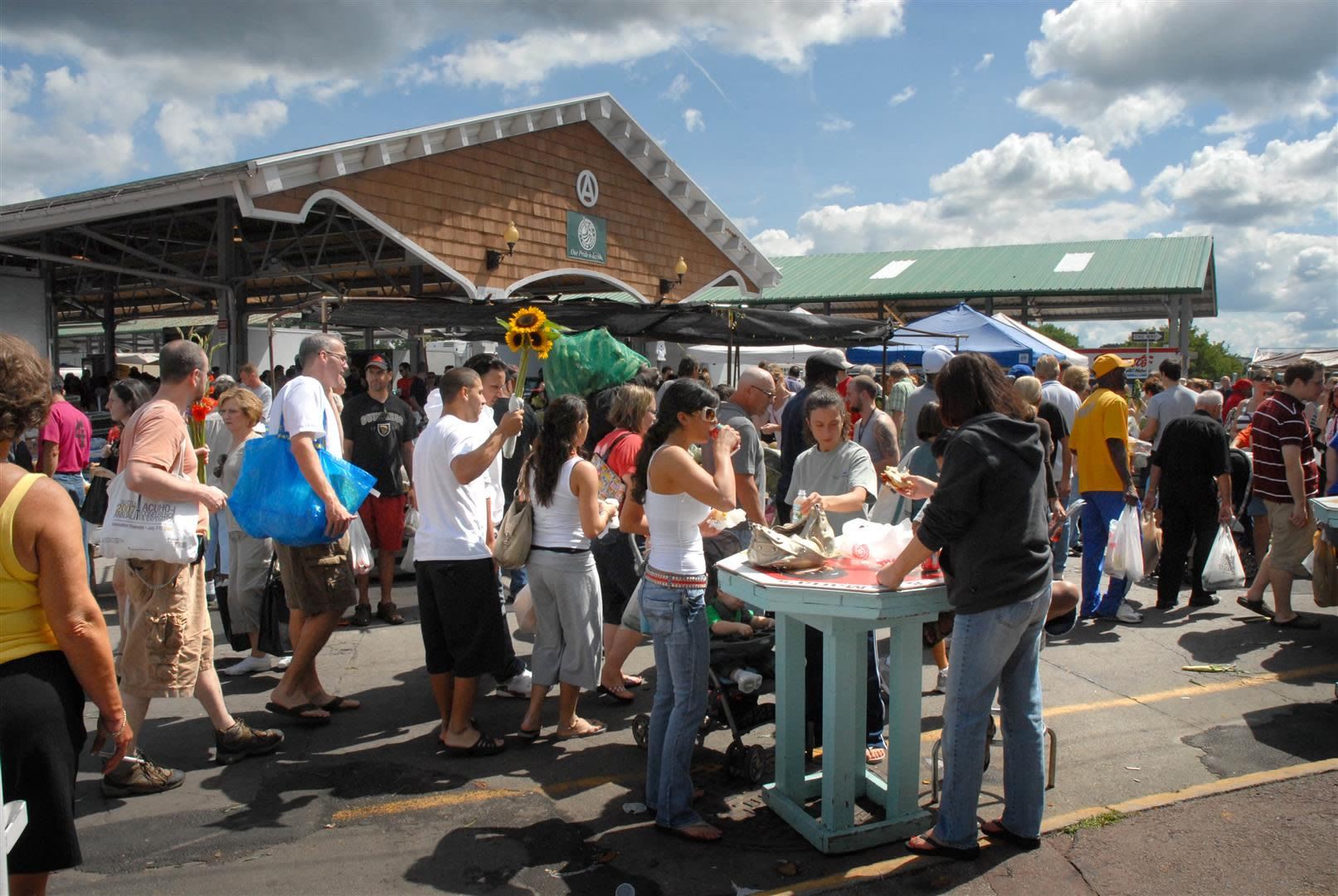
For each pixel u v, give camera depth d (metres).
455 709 4.25
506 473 7.04
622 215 14.66
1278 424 6.20
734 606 4.36
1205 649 5.82
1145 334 22.03
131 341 31.30
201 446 5.87
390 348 18.55
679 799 3.48
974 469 3.02
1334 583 6.06
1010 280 26.81
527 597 4.86
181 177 9.88
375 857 3.34
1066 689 5.07
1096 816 3.54
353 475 4.61
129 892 3.11
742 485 4.91
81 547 2.33
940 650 4.98
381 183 10.98
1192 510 6.63
